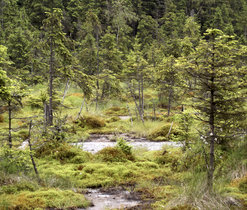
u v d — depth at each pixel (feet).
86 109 68.08
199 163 25.89
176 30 153.89
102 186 23.62
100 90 82.58
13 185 19.93
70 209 17.85
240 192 18.61
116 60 96.22
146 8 184.96
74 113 61.16
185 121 32.01
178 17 168.76
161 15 186.91
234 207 16.61
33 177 22.85
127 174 26.05
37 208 17.11
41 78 47.09
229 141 26.27
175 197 18.71
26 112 58.03
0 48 25.81
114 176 25.77
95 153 34.06
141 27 156.04
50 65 40.24
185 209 16.78
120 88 87.86
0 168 22.08
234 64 19.02
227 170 22.72
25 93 29.78
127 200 20.02
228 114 19.47
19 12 131.34
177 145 38.88
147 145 41.45
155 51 88.22
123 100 90.33
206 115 21.01
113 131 53.36
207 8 192.34
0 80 24.72
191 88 20.43
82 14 149.28
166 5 180.34
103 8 154.71
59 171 26.35
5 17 126.00
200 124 26.45
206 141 25.90
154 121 59.62
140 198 20.31
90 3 149.59
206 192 18.12
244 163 22.12
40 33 102.94
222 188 19.03
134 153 34.65
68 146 33.60
